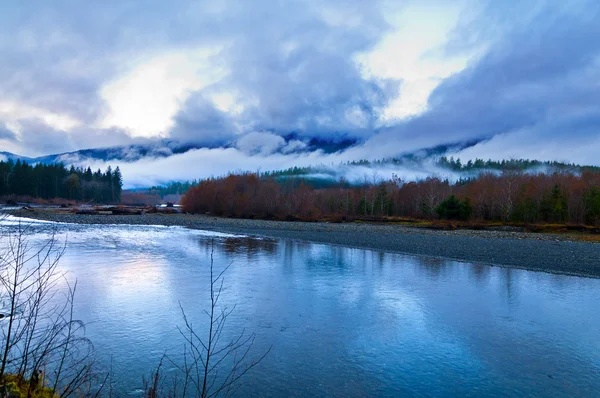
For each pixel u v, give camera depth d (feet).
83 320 36.78
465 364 30.04
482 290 54.65
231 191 285.43
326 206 310.86
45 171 399.44
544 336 36.27
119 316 38.63
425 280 61.11
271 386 25.84
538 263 80.69
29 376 18.98
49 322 33.09
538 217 215.31
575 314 43.27
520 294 52.60
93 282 52.70
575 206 215.92
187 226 177.27
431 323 39.58
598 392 25.94
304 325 38.17
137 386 24.39
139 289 49.88
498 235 153.58
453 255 91.45
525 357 31.50
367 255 89.61
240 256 82.94
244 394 24.61
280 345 33.01
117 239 111.65
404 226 197.88
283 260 78.59
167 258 76.23
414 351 32.45
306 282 57.36
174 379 25.86
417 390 25.91
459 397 25.05
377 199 299.17
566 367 29.71
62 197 401.70
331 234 144.56
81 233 127.13
